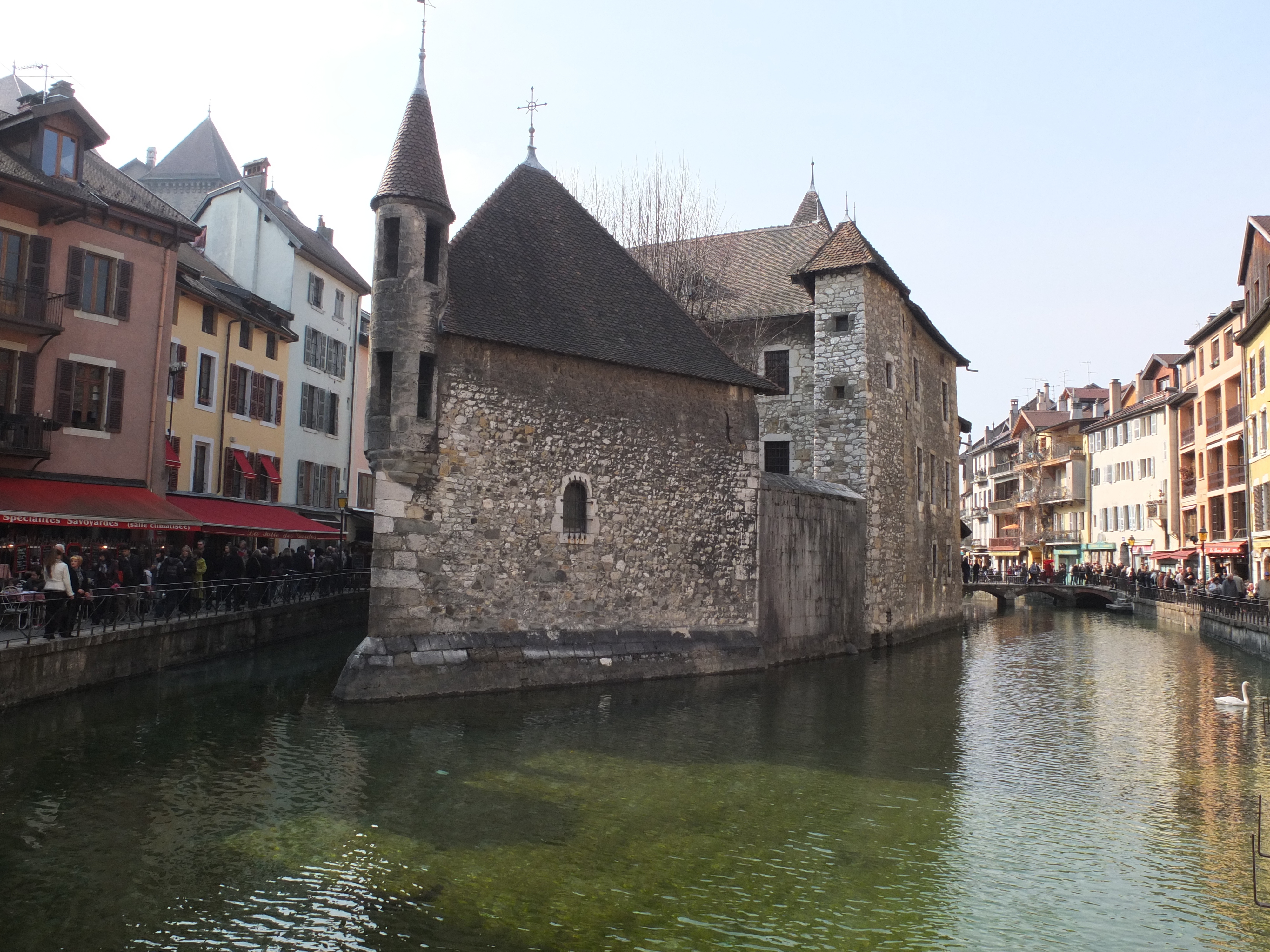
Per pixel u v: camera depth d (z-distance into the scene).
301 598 25.30
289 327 35.00
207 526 23.03
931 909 7.50
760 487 21.09
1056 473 69.44
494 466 16.77
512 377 17.09
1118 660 24.08
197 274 28.81
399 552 15.66
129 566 19.45
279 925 6.96
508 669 16.45
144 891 7.52
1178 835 9.45
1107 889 8.00
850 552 24.98
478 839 8.86
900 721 14.95
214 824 9.09
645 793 10.50
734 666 19.81
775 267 29.83
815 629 23.14
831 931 7.08
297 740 12.48
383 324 15.90
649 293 20.91
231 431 30.44
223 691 15.91
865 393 25.75
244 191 35.91
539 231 19.83
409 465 15.70
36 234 20.69
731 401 20.69
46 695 14.23
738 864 8.40
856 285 26.05
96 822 9.12
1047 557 69.75
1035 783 11.37
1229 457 41.81
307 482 36.28
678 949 6.71
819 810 10.03
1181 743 13.65
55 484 20.48
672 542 19.31
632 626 18.55
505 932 6.93
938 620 32.56
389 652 15.38
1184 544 48.97
